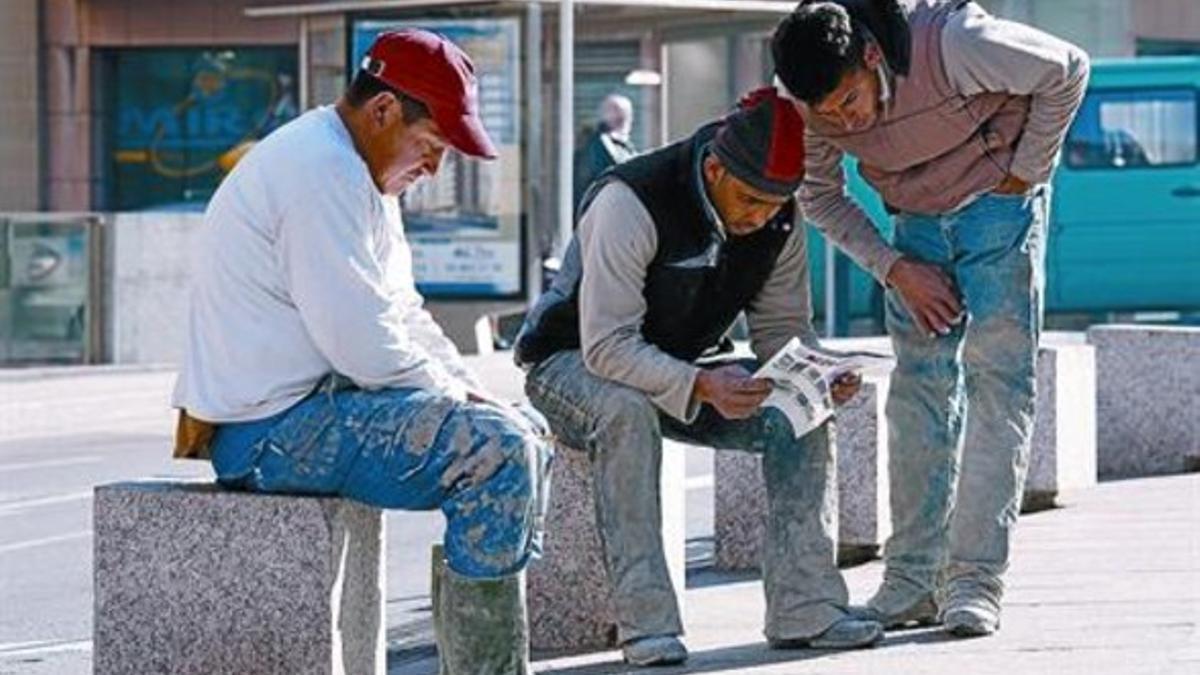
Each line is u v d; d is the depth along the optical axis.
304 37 26.88
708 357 9.64
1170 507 13.86
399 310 8.06
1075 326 29.47
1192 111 28.98
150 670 8.15
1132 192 29.12
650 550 9.28
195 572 8.09
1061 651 9.31
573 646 9.87
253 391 8.07
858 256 9.68
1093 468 14.91
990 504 9.52
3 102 37.25
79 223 26.64
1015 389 9.49
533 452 8.03
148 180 37.44
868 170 9.47
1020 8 35.59
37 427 21.77
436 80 8.07
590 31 27.30
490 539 7.98
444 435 7.96
